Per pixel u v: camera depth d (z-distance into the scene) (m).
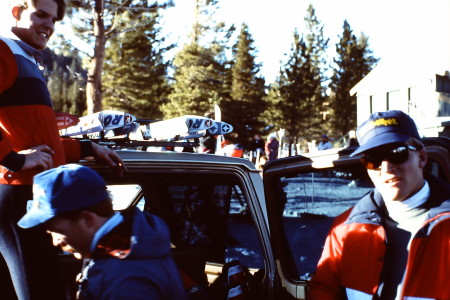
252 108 46.28
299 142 53.81
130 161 2.29
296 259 2.40
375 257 1.68
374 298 1.68
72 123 2.28
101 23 15.54
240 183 2.63
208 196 2.78
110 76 39.47
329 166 2.17
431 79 26.59
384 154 1.63
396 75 27.95
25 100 1.72
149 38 38.41
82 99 63.78
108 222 1.35
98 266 1.34
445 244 1.55
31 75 1.75
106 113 2.51
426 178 1.74
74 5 15.10
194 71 43.19
